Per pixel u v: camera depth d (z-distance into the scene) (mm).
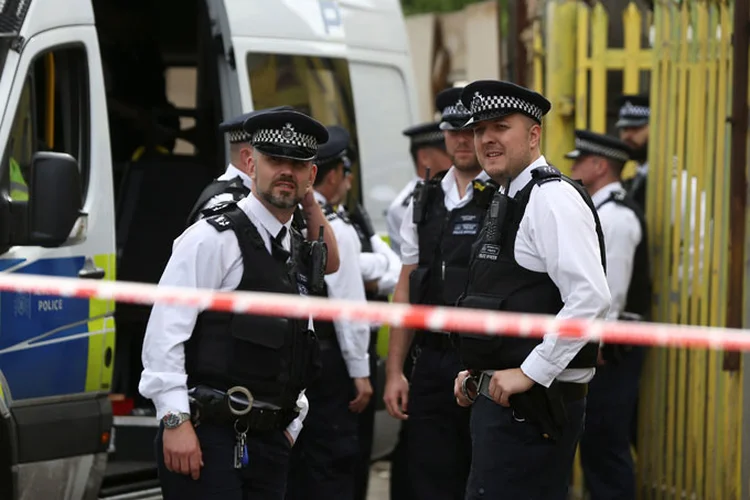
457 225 15734
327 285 16469
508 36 25625
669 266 19219
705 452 18328
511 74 25375
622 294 18484
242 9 19172
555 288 12656
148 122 20953
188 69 21297
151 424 18016
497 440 12820
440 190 16234
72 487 15195
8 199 13555
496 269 12781
